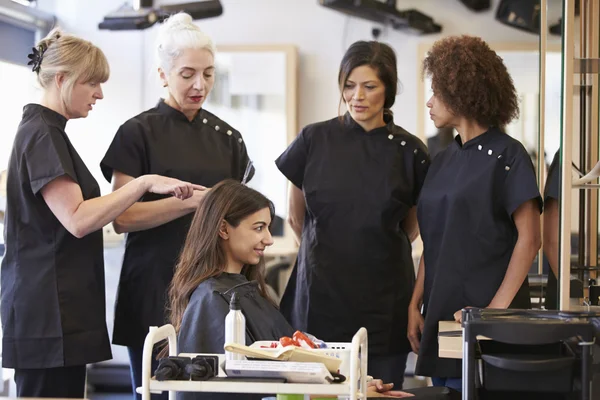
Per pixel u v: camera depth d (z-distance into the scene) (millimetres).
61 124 2459
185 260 2117
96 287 2492
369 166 2770
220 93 4965
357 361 1513
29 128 2404
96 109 5047
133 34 5012
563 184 2111
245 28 5000
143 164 2719
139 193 2439
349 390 1504
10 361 2393
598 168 2061
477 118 2424
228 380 1531
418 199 2584
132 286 2723
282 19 4992
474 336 1650
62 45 2432
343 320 2783
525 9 4676
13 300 2395
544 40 2752
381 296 2781
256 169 4957
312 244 2814
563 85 2096
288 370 1520
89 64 2432
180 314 2092
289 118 4926
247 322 2018
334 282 2777
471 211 2410
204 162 2764
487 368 1683
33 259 2400
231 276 2102
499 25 4812
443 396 2023
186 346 1999
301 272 2844
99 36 5016
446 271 2445
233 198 2111
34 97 4562
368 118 2725
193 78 2689
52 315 2389
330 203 2770
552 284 2355
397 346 2816
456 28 4859
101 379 4695
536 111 4730
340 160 2787
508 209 2373
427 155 2805
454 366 2455
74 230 2375
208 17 4914
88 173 2523
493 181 2379
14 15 4469
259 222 2119
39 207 2406
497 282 2412
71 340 2406
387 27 4918
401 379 2879
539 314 1726
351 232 2764
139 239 2711
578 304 2236
